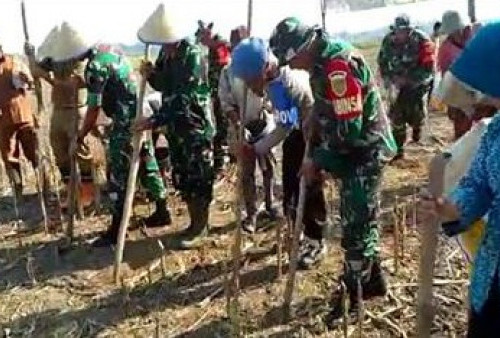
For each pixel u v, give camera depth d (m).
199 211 6.23
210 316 5.15
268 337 4.78
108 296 5.59
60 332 5.11
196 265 5.95
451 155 3.40
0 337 5.09
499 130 2.88
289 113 5.01
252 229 6.45
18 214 7.50
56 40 6.11
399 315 4.88
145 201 7.23
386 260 5.70
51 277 5.97
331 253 5.93
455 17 7.05
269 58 4.84
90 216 7.21
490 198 2.94
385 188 7.58
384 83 8.81
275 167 7.54
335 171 4.59
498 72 2.69
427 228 2.91
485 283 2.96
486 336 3.04
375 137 4.48
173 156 6.12
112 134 6.13
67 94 6.79
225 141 7.98
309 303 5.15
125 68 6.01
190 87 5.84
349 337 4.69
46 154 8.66
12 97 7.43
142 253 6.23
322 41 4.29
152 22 5.77
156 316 5.20
